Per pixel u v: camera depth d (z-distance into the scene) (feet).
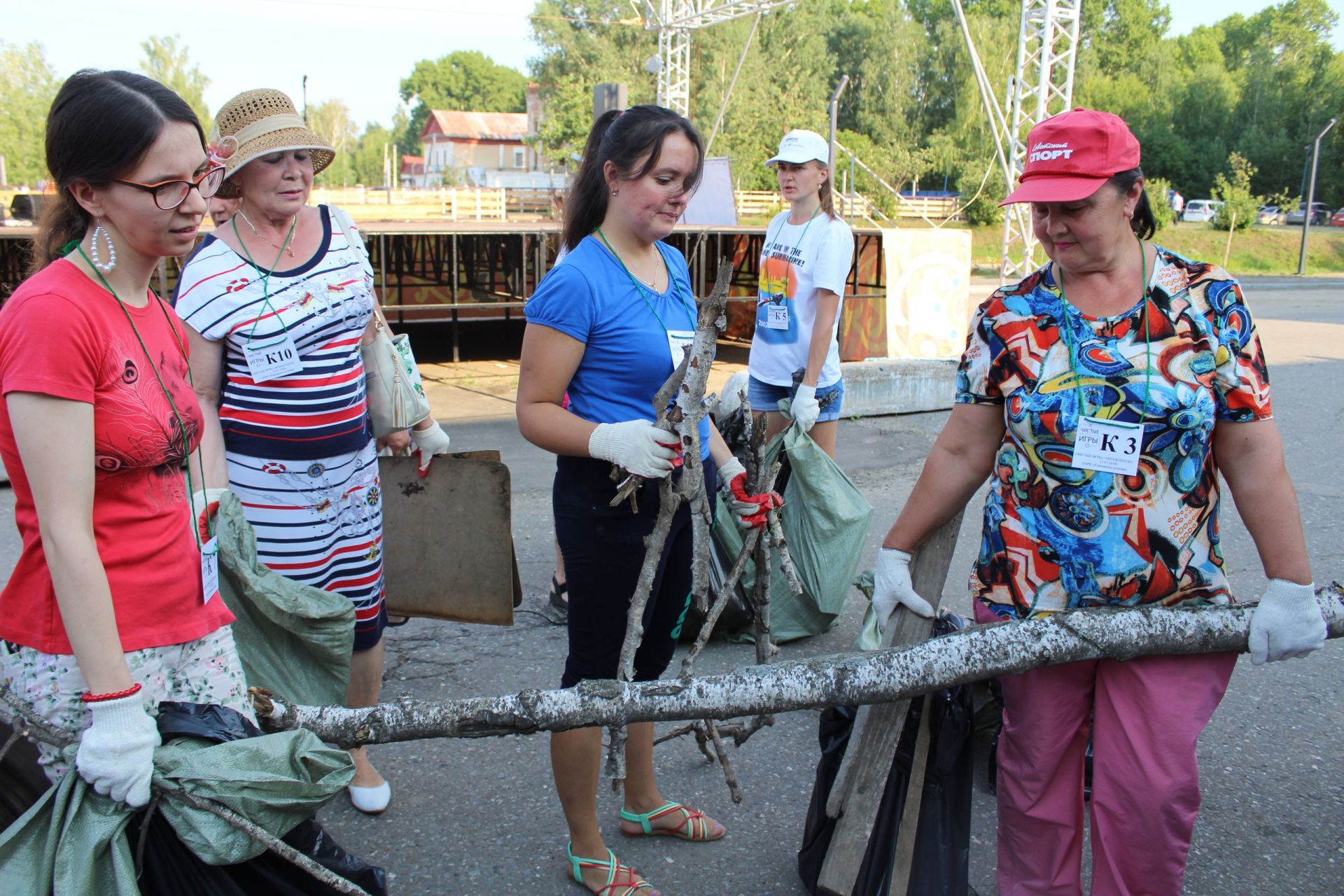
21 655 6.43
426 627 14.83
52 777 6.40
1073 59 56.59
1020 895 7.94
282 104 8.87
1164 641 7.09
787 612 14.23
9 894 5.80
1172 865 7.41
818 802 8.55
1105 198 6.77
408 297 53.67
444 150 267.18
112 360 6.12
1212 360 6.95
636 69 155.74
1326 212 190.29
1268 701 12.81
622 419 8.30
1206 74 204.54
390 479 11.61
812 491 14.03
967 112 179.63
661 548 7.72
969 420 7.71
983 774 10.62
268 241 9.04
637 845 9.73
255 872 6.48
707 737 9.62
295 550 9.34
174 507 6.68
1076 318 7.13
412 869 9.30
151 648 6.52
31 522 6.27
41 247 6.27
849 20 206.69
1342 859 9.68
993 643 7.22
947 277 35.29
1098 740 7.48
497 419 30.14
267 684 8.38
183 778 6.05
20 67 142.61
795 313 16.63
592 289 7.98
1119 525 7.25
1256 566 17.88
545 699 7.31
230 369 9.05
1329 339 54.39
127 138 5.86
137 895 5.87
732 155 148.36
